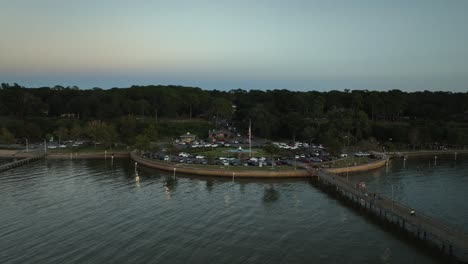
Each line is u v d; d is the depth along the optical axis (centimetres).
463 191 11606
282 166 14388
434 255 6781
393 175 14275
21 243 7225
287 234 7825
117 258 6594
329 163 15412
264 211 9400
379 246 7212
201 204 9975
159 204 9944
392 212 8206
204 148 19450
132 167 15800
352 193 9988
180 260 6531
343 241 7462
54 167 15762
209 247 7106
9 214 9006
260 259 6600
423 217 7662
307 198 10694
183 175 13962
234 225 8338
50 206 9706
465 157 19612
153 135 19388
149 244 7225
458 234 6581
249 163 14738
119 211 9306
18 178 13288
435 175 14300
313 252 6919
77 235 7662
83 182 12650
